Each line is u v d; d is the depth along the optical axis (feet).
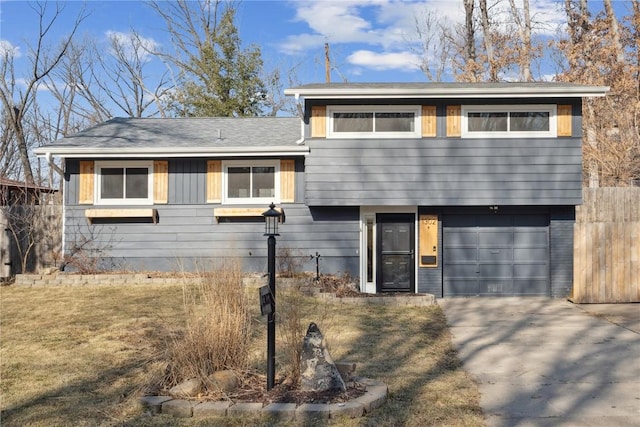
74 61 101.45
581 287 39.75
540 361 24.29
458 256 44.93
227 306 20.36
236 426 16.21
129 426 16.25
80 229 45.73
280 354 22.31
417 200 42.73
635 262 39.65
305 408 16.90
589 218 44.47
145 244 45.73
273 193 45.65
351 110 43.29
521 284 44.60
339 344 26.86
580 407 18.29
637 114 61.16
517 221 44.78
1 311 33.99
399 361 23.97
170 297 37.70
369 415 17.11
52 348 25.35
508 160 42.57
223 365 19.54
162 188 45.73
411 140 42.88
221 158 45.62
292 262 41.81
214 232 45.62
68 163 45.88
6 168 94.84
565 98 42.29
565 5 75.46
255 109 89.35
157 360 22.04
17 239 46.73
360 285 44.93
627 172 57.67
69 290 40.93
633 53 68.95
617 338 28.60
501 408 18.20
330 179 43.19
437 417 17.06
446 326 31.83
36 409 17.74
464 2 78.64
